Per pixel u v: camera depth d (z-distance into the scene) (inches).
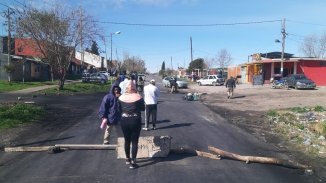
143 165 370.0
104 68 4008.4
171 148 416.8
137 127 360.2
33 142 477.1
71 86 1648.6
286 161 385.7
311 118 746.2
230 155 398.6
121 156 394.0
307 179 339.9
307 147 480.4
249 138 529.3
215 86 2219.5
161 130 573.9
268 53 2364.7
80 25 1523.1
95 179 326.0
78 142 475.8
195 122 666.8
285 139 535.5
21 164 371.9
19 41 1964.8
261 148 466.3
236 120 723.4
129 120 356.8
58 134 531.5
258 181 328.5
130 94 364.2
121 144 398.0
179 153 415.2
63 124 624.1
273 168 373.7
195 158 399.9
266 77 2167.8
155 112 577.3
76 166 364.5
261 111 887.7
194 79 3112.7
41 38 1475.1
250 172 355.3
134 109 359.6
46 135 523.8
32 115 689.0
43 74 2332.7
